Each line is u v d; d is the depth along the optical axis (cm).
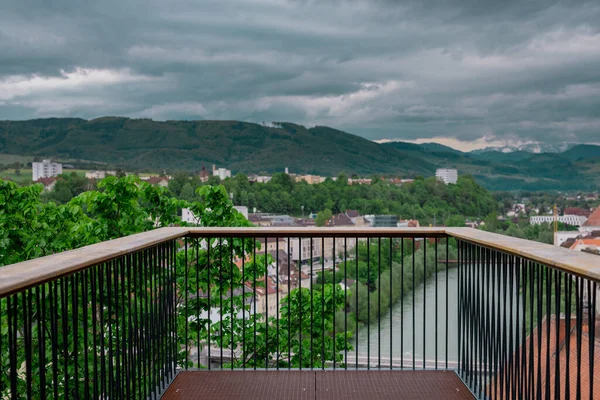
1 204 541
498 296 279
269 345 624
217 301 597
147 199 635
